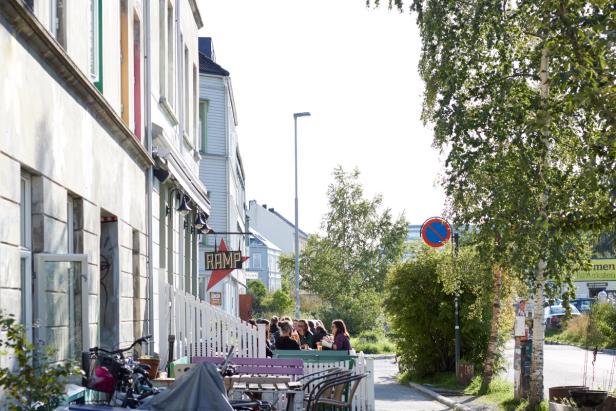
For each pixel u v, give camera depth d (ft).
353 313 218.79
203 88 136.26
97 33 47.70
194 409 27.12
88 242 42.45
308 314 247.50
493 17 58.18
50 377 24.79
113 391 34.88
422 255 96.17
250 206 414.62
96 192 44.47
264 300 290.97
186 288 90.68
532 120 44.50
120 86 54.65
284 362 53.98
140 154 58.23
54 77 36.01
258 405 36.76
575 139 57.98
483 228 58.34
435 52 60.13
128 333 53.36
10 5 28.89
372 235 228.02
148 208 62.08
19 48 31.01
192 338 62.44
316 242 232.32
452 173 59.47
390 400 77.36
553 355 144.15
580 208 44.70
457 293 82.69
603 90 37.60
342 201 228.63
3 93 29.09
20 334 25.84
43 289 33.83
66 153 38.06
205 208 98.27
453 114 58.18
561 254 56.49
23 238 33.06
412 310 94.79
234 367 50.78
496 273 78.02
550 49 39.75
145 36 64.18
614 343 156.46
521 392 66.59
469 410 65.62
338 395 50.26
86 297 36.58
